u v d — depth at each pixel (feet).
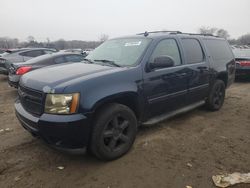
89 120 11.69
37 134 11.96
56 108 11.32
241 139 15.80
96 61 15.85
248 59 35.83
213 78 20.16
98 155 12.50
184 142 15.16
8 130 16.96
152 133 16.30
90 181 11.35
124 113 13.11
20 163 12.73
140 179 11.50
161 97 15.37
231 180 11.37
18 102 14.25
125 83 13.21
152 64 14.66
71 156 13.41
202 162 12.92
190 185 11.08
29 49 41.04
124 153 13.46
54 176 11.70
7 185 11.04
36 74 13.42
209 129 17.30
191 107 18.37
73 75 12.58
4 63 38.65
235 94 28.84
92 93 11.85
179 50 17.15
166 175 11.78
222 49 22.11
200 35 20.15
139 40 15.97
